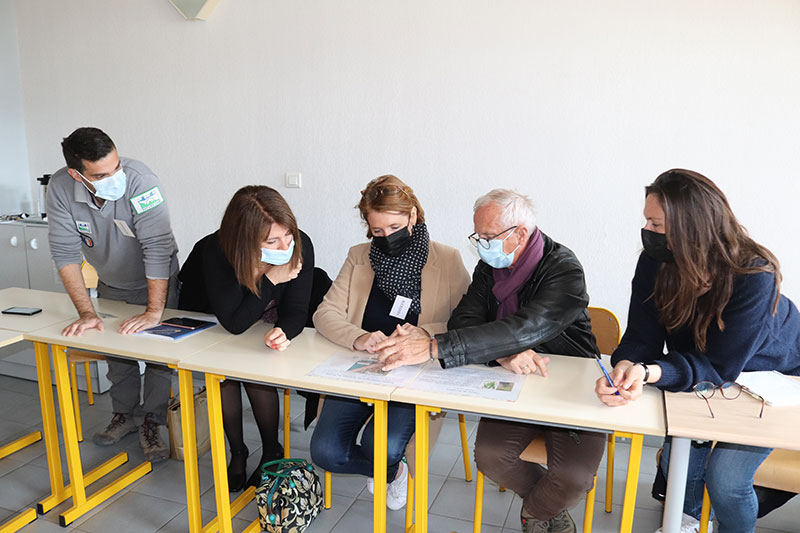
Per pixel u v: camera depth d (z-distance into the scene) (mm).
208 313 2549
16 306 2588
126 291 2721
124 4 3684
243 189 2014
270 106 3486
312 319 2410
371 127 3291
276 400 2428
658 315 1771
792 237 2709
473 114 3084
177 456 2703
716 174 2768
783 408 1548
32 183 4195
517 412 1571
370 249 2236
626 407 1592
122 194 2291
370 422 2227
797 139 2627
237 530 2211
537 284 1906
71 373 2820
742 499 1707
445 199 3221
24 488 2484
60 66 3932
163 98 3717
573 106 2912
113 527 2244
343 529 2242
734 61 2656
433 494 2479
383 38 3176
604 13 2797
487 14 2975
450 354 1800
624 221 2938
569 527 2008
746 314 1564
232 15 3463
